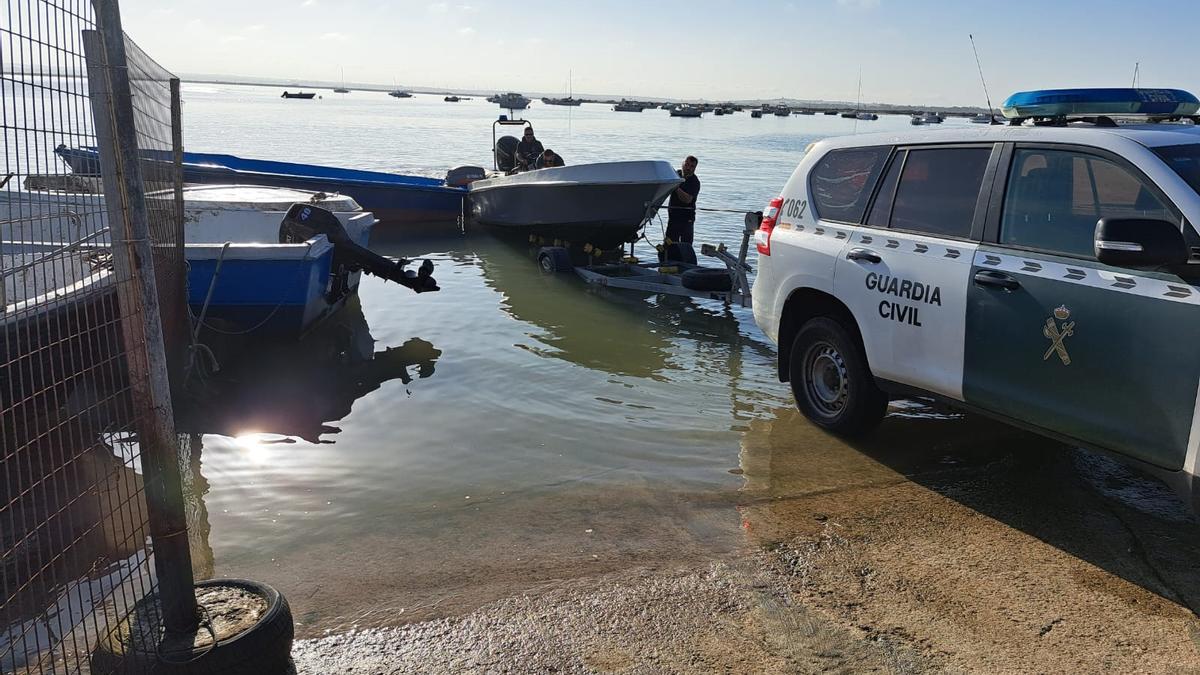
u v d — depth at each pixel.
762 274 6.14
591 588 3.76
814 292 5.65
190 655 2.85
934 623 3.42
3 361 4.00
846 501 4.66
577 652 3.26
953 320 4.55
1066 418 4.02
